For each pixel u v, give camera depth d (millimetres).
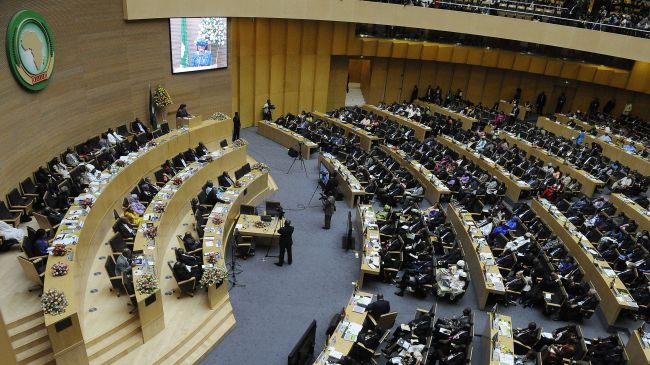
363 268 13766
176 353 10875
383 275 14438
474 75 34562
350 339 10625
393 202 19328
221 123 22438
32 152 14266
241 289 13711
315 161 23891
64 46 15633
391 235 15992
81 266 11750
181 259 12719
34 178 14273
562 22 26797
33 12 13852
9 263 11586
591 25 26203
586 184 21156
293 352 10109
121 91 18984
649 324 13297
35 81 14109
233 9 23047
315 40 29438
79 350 9531
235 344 11672
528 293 13828
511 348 10883
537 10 27969
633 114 31953
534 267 14438
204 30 22781
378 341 11188
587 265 14875
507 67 32531
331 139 24469
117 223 13703
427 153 23375
